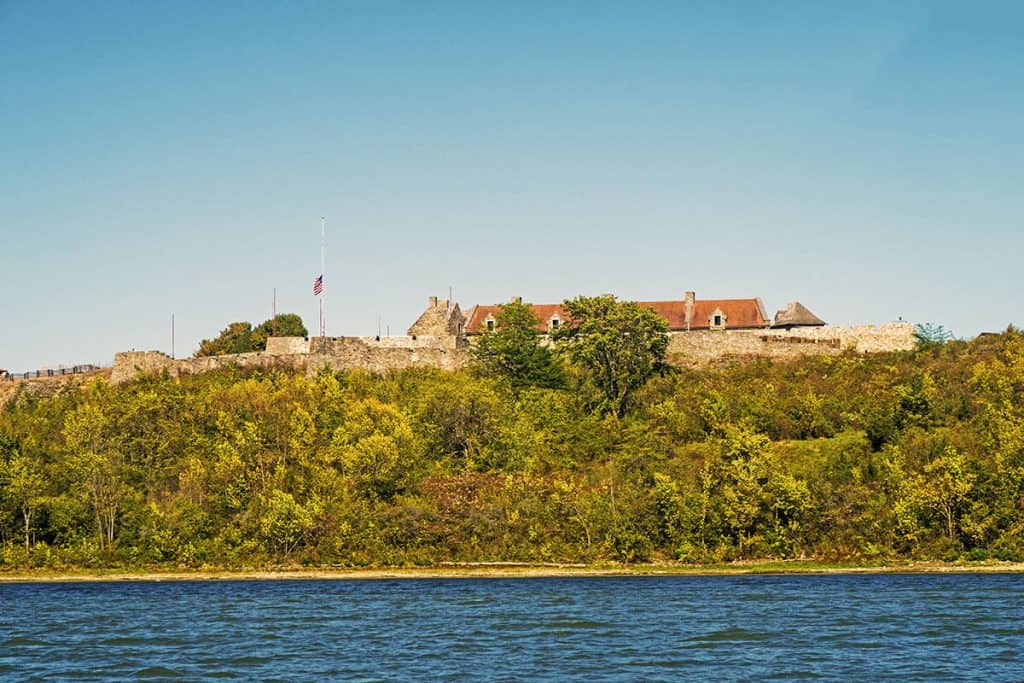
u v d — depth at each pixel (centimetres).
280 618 11662
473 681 8544
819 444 18075
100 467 17362
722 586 13738
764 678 8525
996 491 15788
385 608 12300
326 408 19500
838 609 11562
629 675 8675
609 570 15612
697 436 18725
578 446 18712
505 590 13725
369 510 17088
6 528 16938
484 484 17362
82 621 11575
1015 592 12625
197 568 16325
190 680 8731
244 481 17675
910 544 15712
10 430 19225
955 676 8519
